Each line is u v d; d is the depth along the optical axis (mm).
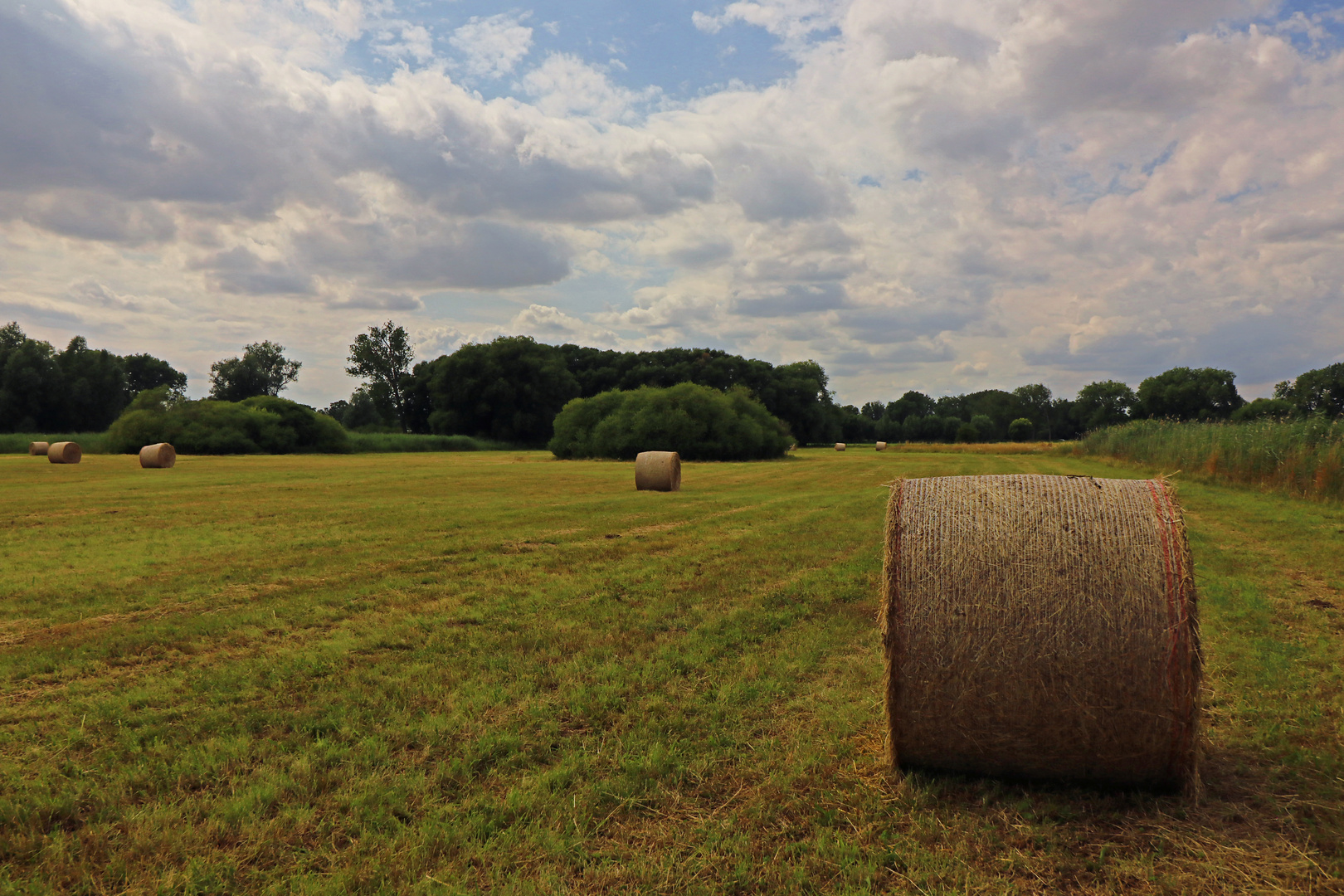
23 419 78062
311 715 5109
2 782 4246
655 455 22750
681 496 20672
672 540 12422
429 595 8648
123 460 39688
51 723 5051
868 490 22844
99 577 9609
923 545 4402
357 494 21234
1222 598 7910
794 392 96875
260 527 14180
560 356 92312
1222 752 4512
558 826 3699
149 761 4449
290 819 3783
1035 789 4277
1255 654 6078
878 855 3488
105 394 84688
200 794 4090
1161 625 4000
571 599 8375
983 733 4227
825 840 3598
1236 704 5121
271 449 57656
